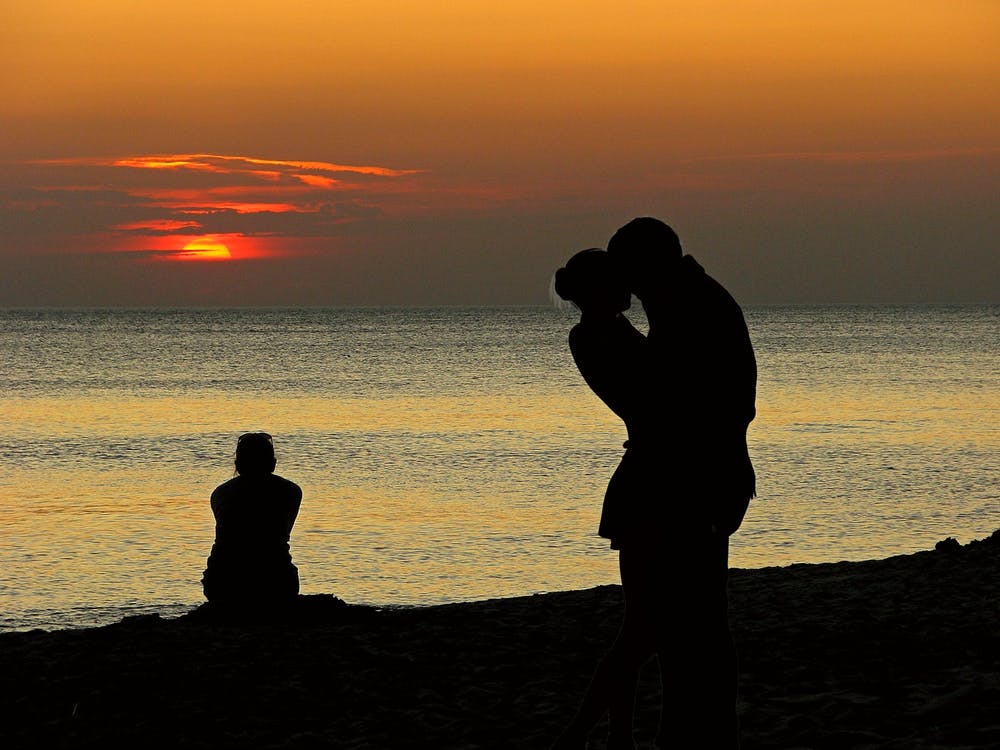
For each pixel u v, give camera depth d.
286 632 30.39
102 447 143.12
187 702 23.30
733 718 17.11
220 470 119.31
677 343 16.70
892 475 110.75
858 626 30.41
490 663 27.00
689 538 16.75
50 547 72.06
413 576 63.38
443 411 195.25
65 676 25.62
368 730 21.25
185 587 59.31
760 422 170.62
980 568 39.56
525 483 107.31
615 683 17.33
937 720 20.78
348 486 105.69
